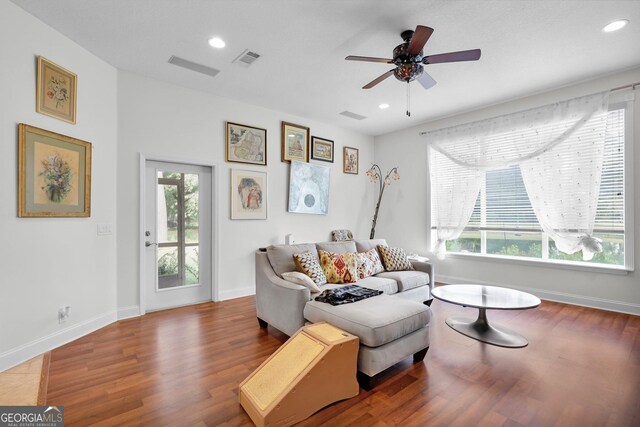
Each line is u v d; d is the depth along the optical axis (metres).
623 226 3.42
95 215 3.03
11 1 2.28
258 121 4.44
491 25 2.55
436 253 5.04
